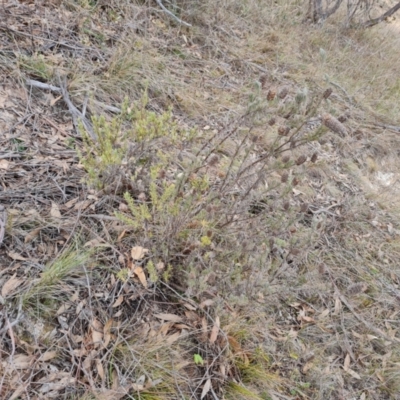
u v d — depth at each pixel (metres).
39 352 1.65
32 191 2.12
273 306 2.28
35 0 3.24
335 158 3.62
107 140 1.96
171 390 1.76
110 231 2.10
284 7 5.02
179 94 3.35
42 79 2.80
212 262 1.96
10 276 1.79
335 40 5.11
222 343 1.96
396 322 2.53
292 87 4.06
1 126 2.37
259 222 2.20
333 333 2.33
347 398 2.11
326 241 2.82
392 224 3.24
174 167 2.57
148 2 4.01
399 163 3.96
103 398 1.62
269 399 1.94
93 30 3.37
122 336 1.81
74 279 1.88
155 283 2.00
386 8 6.91
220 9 4.38
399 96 4.77
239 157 2.89
